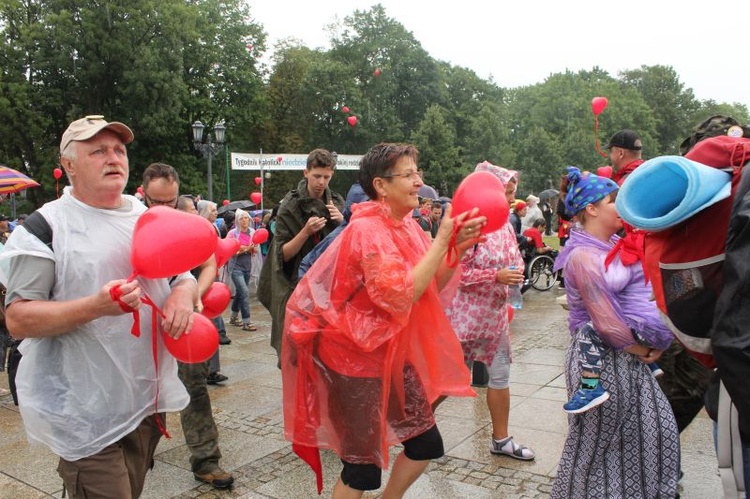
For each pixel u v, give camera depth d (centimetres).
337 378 246
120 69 3052
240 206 1650
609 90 7388
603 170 633
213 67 3753
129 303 198
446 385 261
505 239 376
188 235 215
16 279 210
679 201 190
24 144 3042
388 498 267
